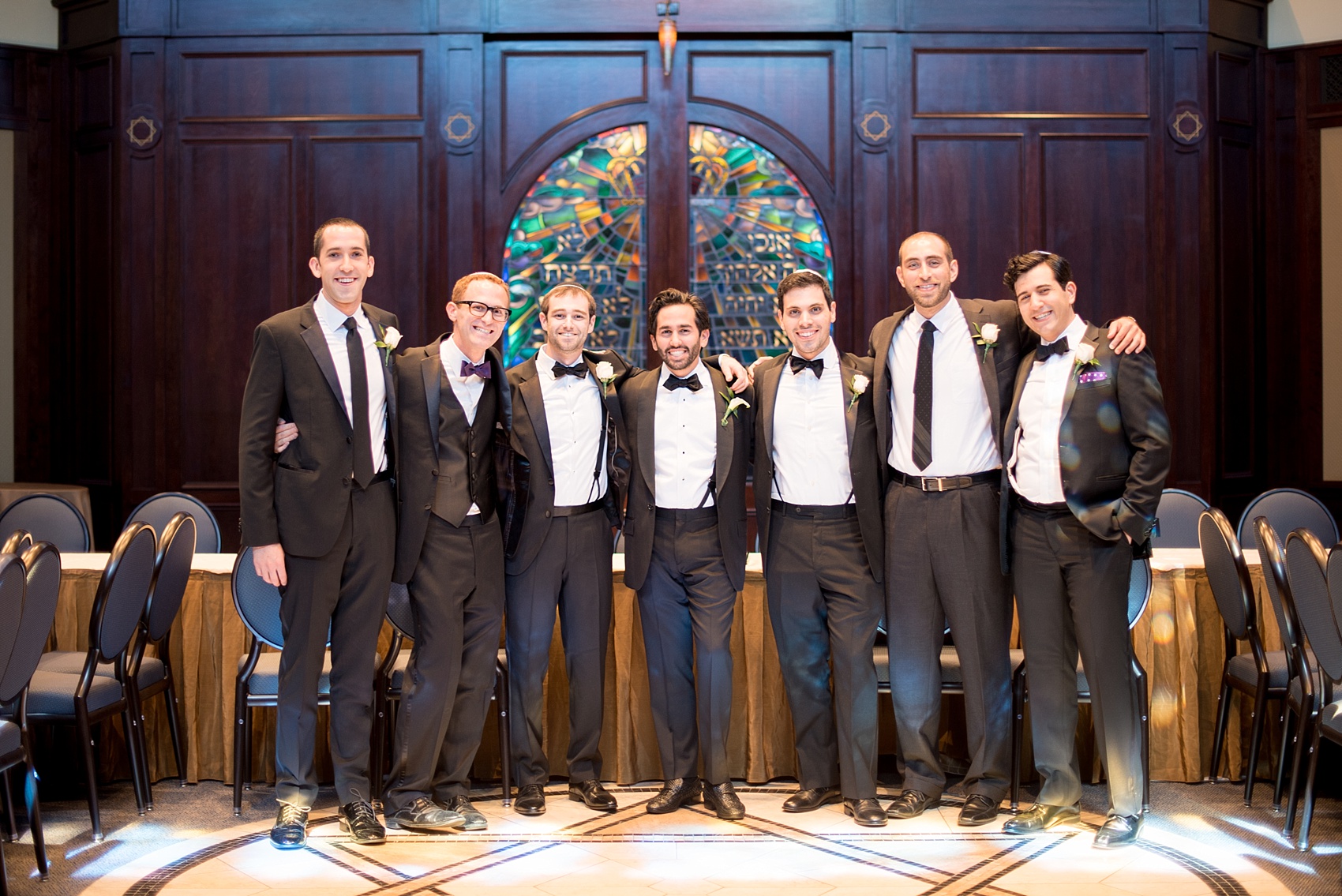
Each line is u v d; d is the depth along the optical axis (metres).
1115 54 6.42
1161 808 3.34
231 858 2.94
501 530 3.21
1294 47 6.69
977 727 3.16
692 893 2.70
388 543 3.06
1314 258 6.69
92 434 6.62
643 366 6.55
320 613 3.00
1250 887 2.72
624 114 6.51
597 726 3.32
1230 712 3.66
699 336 3.23
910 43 6.42
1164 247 6.39
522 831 3.13
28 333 6.66
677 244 6.52
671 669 3.29
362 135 6.42
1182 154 6.41
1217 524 3.41
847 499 3.17
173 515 4.62
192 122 6.40
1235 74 6.67
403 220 6.43
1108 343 3.02
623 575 3.58
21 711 2.88
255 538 2.95
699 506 3.22
